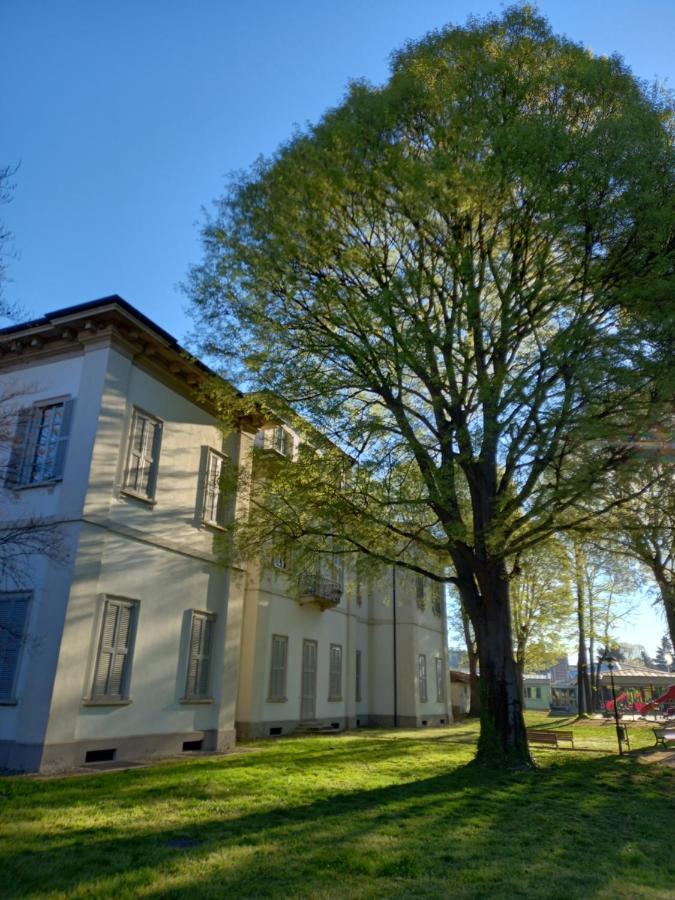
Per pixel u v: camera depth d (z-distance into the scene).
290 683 22.36
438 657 33.44
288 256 13.36
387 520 14.49
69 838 6.90
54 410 14.78
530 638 39.50
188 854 6.40
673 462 11.48
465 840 7.41
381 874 6.01
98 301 14.17
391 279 13.19
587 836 7.86
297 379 13.30
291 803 9.17
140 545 14.88
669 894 5.73
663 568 19.22
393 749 17.17
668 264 11.55
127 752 13.78
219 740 16.52
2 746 12.20
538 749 19.08
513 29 14.52
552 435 11.75
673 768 14.59
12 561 13.38
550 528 14.15
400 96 13.72
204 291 14.12
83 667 12.88
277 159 14.40
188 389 17.06
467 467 14.33
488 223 13.30
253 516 15.17
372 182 13.00
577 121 13.52
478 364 13.07
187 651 15.99
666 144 11.97
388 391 13.70
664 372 10.83
